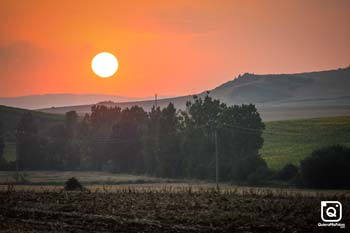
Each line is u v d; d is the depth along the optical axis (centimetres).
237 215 7356
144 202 8706
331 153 15262
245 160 17562
